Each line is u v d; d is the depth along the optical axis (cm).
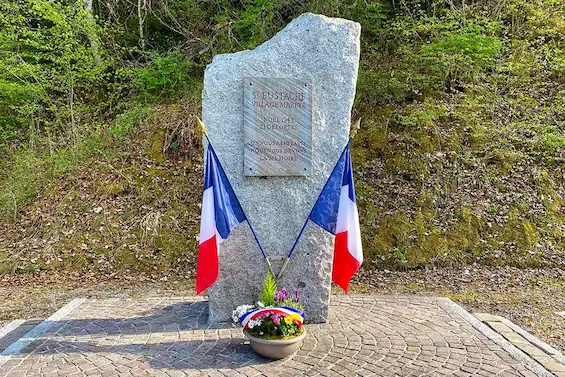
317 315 546
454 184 916
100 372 418
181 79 1214
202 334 507
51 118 1266
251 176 534
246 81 527
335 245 523
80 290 719
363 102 1079
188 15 1345
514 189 907
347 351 461
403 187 920
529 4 1138
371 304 616
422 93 1081
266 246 543
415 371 416
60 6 1131
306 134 536
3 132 1240
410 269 800
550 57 1104
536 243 822
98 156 1059
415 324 536
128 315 576
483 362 436
